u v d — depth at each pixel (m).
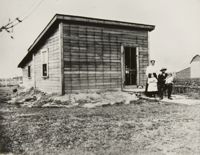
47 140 6.19
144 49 15.35
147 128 7.19
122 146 5.67
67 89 12.75
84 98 12.29
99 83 13.66
